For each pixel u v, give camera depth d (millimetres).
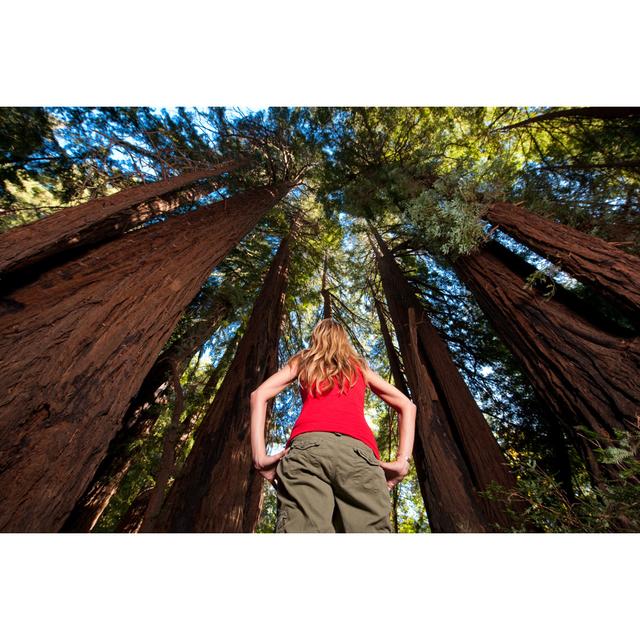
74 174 4355
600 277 2287
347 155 6070
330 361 1346
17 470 1350
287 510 1042
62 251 2357
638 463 1546
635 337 2250
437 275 7211
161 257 2885
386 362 8852
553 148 5156
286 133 7047
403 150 5852
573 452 4477
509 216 3301
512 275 3270
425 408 3561
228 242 3838
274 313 5828
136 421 4508
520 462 2137
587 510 1653
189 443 5520
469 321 6625
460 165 4184
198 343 5082
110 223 2812
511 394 5648
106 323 2037
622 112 3822
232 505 2844
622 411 1983
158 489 2639
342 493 1078
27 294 1970
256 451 1185
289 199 9250
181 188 4340
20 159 4168
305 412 1246
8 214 4242
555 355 2510
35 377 1578
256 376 4262
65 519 1393
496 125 5801
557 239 2711
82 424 1604
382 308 8117
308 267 9219
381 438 7660
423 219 4074
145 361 2088
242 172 6539
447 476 2967
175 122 5137
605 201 3604
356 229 7797
